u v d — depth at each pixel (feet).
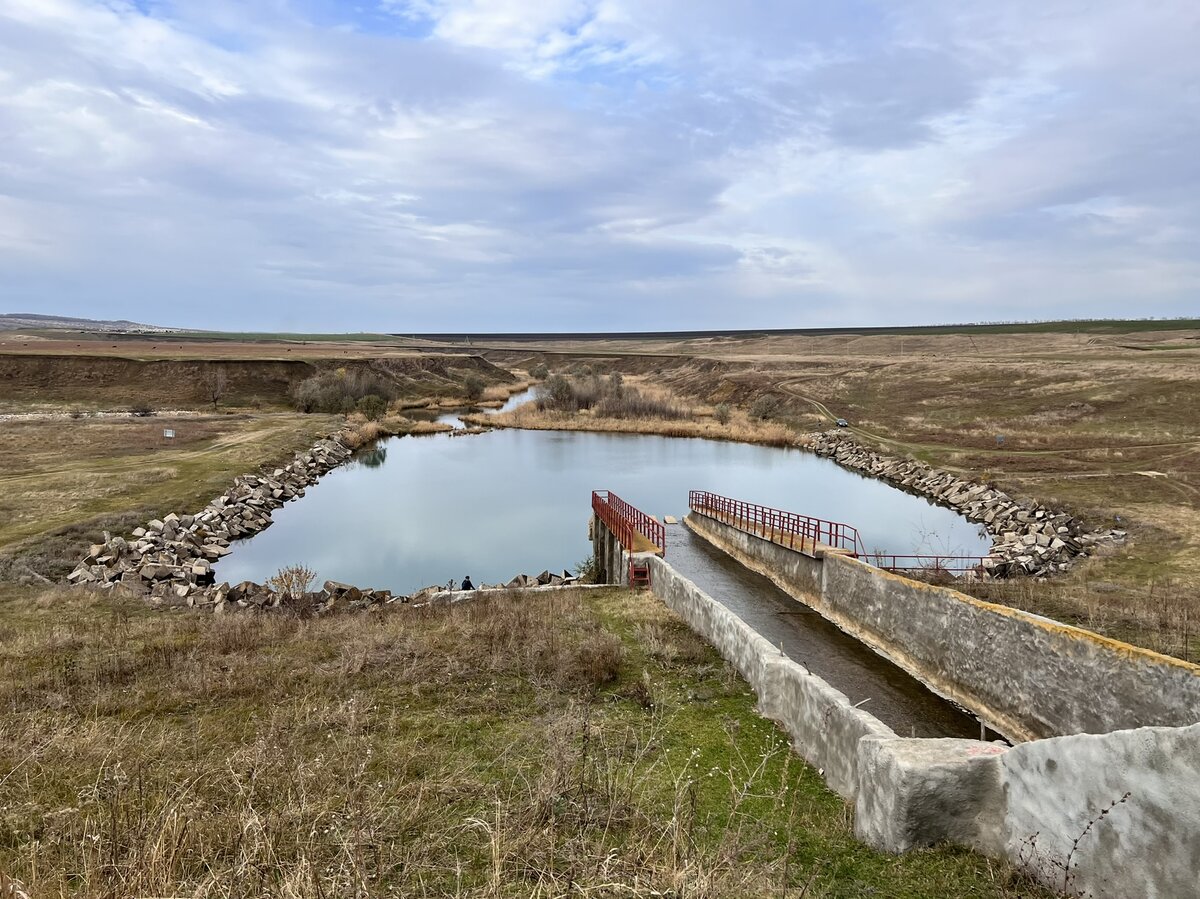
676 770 24.77
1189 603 49.98
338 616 51.37
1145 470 108.58
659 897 15.42
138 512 91.86
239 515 106.22
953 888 17.13
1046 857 16.99
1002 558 73.82
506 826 18.98
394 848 18.28
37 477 112.98
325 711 29.07
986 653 38.52
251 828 18.19
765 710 30.81
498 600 54.13
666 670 37.47
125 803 20.04
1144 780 14.92
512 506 121.80
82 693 32.27
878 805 19.74
